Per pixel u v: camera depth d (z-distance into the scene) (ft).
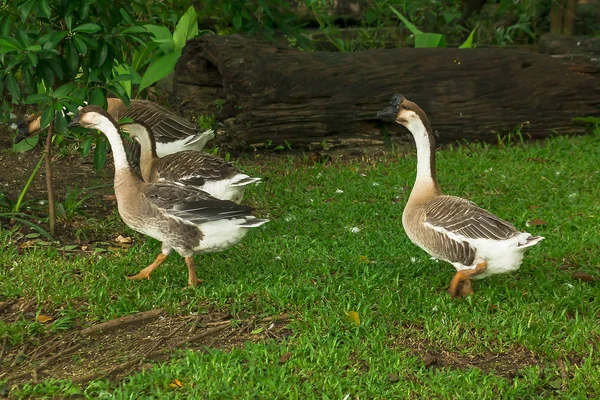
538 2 47.03
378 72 34.19
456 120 34.83
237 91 33.12
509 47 44.01
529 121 35.50
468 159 32.63
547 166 31.73
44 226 25.41
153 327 19.29
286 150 34.35
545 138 36.04
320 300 20.53
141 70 38.81
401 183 29.99
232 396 15.97
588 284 21.59
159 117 29.68
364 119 34.27
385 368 17.16
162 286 21.30
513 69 35.53
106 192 29.40
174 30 38.86
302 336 18.43
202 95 35.40
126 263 22.74
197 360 17.25
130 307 19.93
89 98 23.52
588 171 31.04
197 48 34.73
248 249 23.97
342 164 33.04
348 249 24.11
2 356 17.87
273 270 22.27
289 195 28.91
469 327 19.04
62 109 23.18
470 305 19.99
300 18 45.47
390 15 45.93
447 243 20.06
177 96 35.81
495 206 27.76
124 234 25.41
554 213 26.76
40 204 27.12
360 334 18.75
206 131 29.94
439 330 18.75
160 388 16.52
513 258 19.56
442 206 20.54
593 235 24.67
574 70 36.73
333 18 46.24
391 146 34.35
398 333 18.85
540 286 21.07
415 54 34.94
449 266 22.97
